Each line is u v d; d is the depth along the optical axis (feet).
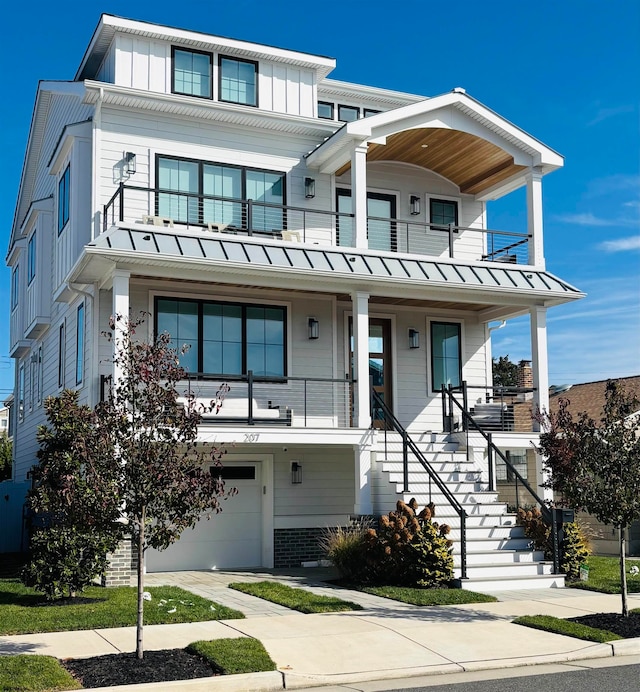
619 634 35.91
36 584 40.91
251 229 57.72
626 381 101.14
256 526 61.52
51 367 74.74
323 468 63.10
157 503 30.53
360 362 58.44
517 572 49.80
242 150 64.03
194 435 31.07
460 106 63.41
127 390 30.99
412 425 68.49
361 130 59.82
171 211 60.90
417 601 42.34
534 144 65.92
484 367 72.33
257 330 62.54
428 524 47.96
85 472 31.45
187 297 60.34
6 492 80.33
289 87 67.67
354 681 29.55
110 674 28.48
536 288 63.46
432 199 72.23
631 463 38.45
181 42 63.67
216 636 34.30
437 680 29.81
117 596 42.91
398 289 60.70
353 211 60.85
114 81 61.62
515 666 32.04
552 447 42.88
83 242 60.49
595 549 75.31
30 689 26.61
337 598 43.45
